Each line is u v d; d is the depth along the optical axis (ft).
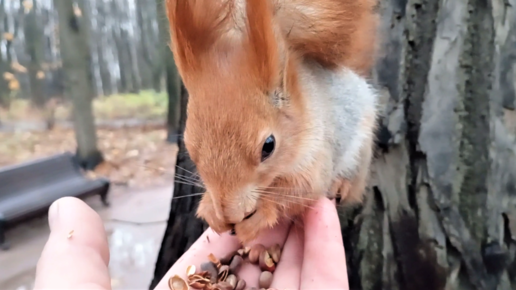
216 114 0.39
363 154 0.57
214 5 0.41
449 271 0.61
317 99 0.48
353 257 0.64
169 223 0.70
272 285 0.47
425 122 0.60
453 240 0.60
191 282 0.47
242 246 0.53
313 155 0.46
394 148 0.61
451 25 0.58
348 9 0.47
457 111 0.59
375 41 0.54
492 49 0.58
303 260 0.46
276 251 0.51
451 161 0.60
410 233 0.62
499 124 0.59
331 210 0.48
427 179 0.60
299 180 0.46
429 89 0.59
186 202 0.68
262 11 0.39
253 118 0.39
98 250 0.39
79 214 0.40
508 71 0.59
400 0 0.59
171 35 0.41
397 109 0.60
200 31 0.40
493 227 0.61
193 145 0.40
